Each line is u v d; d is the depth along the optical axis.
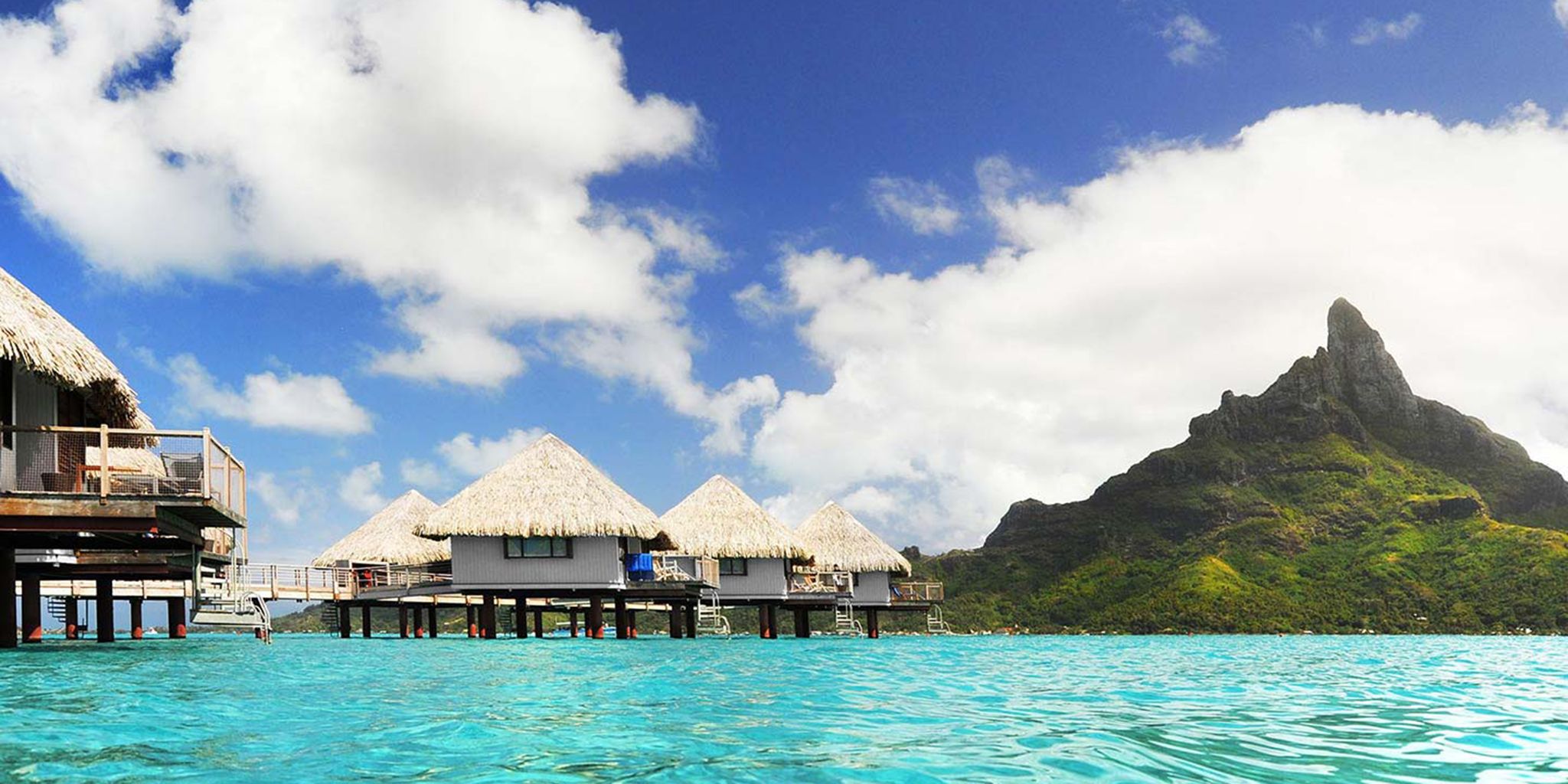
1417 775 6.73
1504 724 9.32
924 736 8.27
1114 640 43.88
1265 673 16.53
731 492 41.25
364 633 39.19
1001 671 16.31
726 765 6.91
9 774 6.50
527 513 31.20
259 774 6.56
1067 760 7.12
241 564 23.30
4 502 15.63
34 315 16.39
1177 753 7.45
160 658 16.80
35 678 12.49
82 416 19.27
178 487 16.86
